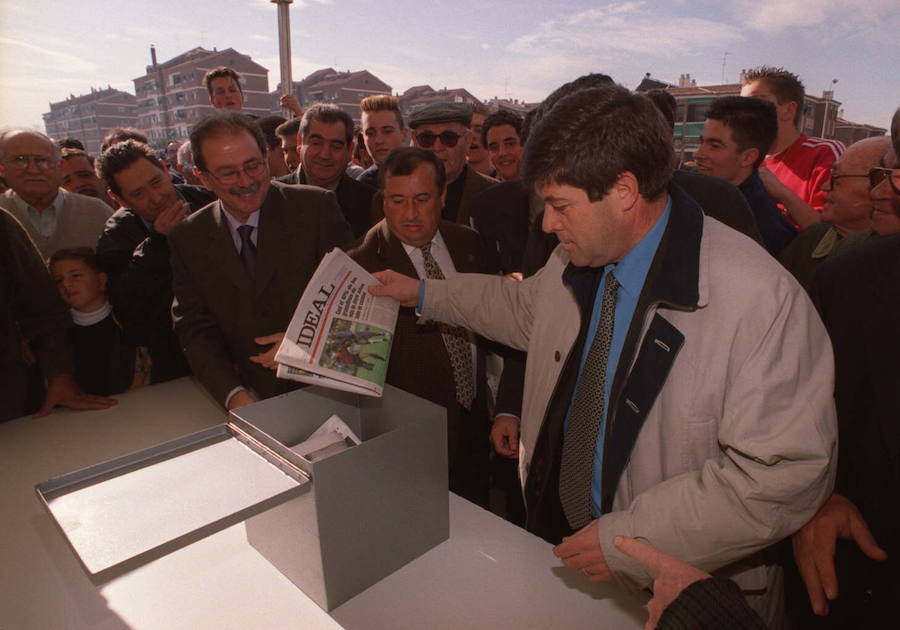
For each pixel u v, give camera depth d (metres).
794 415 0.61
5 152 1.79
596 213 0.66
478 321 1.04
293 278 1.31
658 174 0.64
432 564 0.75
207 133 1.17
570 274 0.84
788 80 2.09
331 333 0.87
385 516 0.70
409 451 0.71
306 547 0.66
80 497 0.61
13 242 1.21
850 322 0.85
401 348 1.29
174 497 0.60
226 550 0.78
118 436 1.10
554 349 0.88
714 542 0.61
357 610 0.67
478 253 1.43
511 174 2.32
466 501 0.90
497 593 0.70
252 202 1.24
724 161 1.59
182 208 1.42
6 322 1.20
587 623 0.65
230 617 0.67
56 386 1.24
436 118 2.01
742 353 0.65
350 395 0.92
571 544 0.66
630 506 0.66
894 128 0.76
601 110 0.62
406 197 1.24
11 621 0.67
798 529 0.65
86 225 2.04
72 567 0.76
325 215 1.38
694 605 0.42
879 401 0.79
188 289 1.30
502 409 1.25
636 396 0.73
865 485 0.80
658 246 0.73
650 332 0.71
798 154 2.11
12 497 0.91
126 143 1.47
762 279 0.65
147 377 1.42
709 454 0.70
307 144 1.99
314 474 0.61
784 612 0.92
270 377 1.31
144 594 0.70
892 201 1.00
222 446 0.72
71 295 1.31
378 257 1.32
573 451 0.88
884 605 0.78
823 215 1.39
